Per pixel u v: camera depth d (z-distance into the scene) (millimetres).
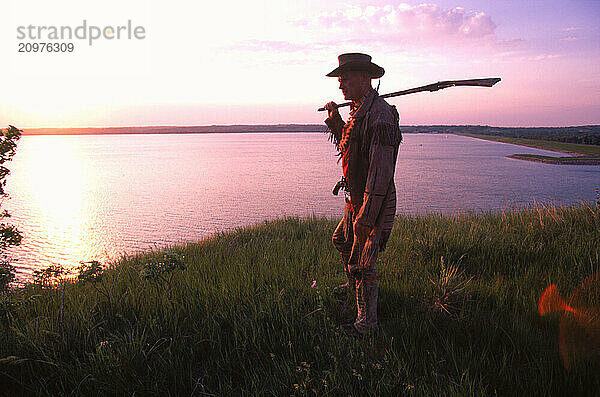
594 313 2906
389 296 3541
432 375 2342
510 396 2184
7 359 2393
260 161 143250
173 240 26078
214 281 4160
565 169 106375
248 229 10008
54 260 21203
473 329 2900
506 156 162125
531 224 5500
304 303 3473
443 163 124375
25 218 38344
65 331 3016
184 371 2559
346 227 3387
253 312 3217
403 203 44375
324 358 2574
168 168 113688
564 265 3977
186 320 3188
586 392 2145
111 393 2387
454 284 3445
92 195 57469
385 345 2705
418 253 4633
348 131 2959
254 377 2395
